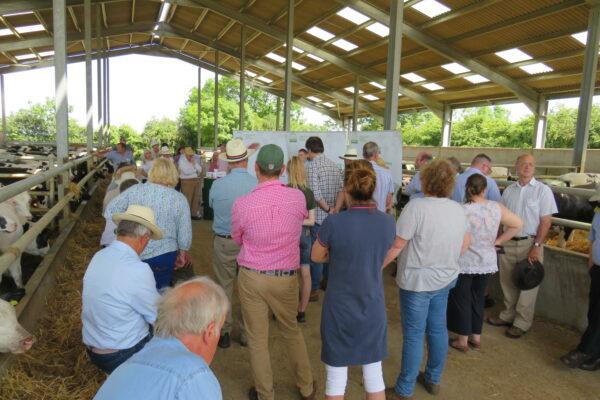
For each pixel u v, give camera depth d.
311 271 4.02
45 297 3.49
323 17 13.07
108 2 14.09
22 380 2.44
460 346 3.21
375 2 11.10
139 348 1.93
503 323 3.71
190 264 3.08
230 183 2.97
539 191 3.35
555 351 3.28
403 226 2.34
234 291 4.29
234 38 19.08
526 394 2.72
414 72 15.57
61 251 4.55
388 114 6.67
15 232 3.52
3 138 21.00
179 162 7.60
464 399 2.64
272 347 3.22
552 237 5.63
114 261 1.85
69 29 16.81
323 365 3.00
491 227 2.92
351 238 2.01
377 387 2.09
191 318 1.13
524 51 11.61
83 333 1.94
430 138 33.09
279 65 20.75
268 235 2.29
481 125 30.39
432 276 2.38
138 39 22.38
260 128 39.97
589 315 2.96
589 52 8.68
